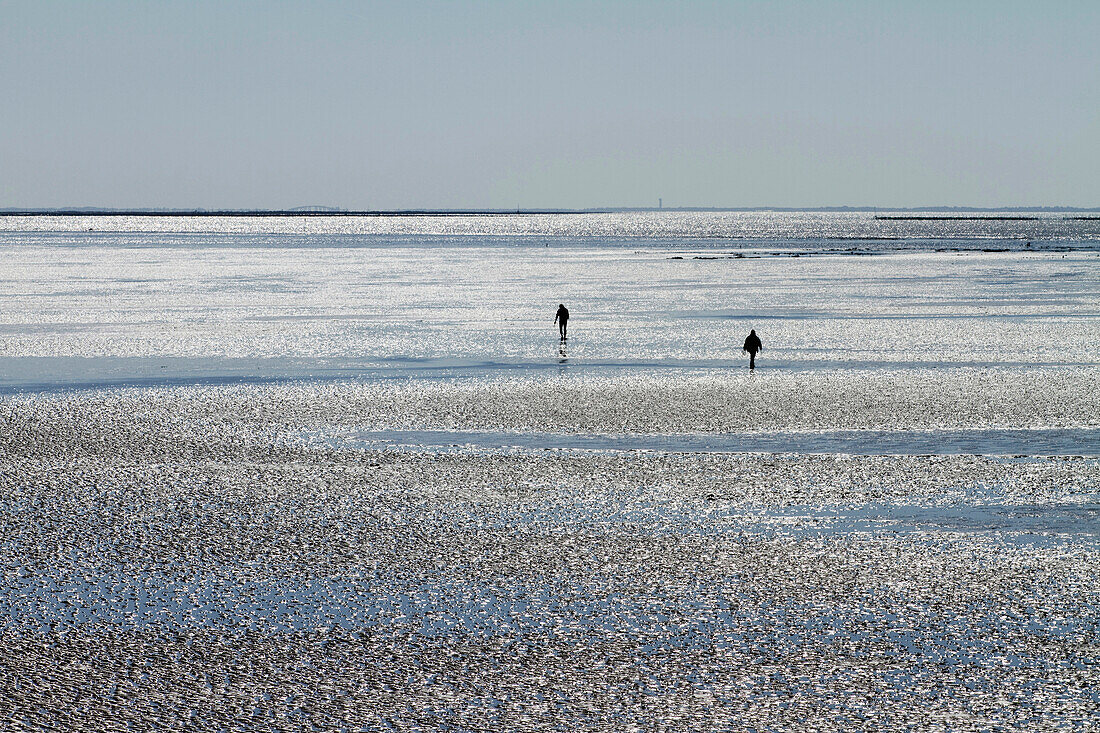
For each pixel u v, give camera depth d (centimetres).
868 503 5184
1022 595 4016
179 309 14688
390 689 3300
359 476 5653
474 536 4681
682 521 4906
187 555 4419
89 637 3641
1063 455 6084
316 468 5812
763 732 3050
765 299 16150
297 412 7325
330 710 3173
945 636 3659
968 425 6856
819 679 3356
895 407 7412
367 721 3114
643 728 3072
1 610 3847
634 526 4834
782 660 3488
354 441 6469
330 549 4503
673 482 5544
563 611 3878
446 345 10919
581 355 10144
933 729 3064
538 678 3366
